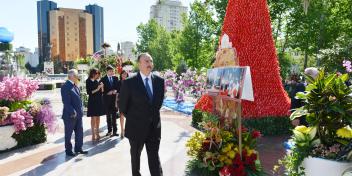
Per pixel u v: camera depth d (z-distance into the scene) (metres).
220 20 24.03
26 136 7.55
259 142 7.55
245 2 7.95
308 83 4.20
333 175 3.50
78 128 6.79
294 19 22.88
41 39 97.19
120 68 12.10
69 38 95.81
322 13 22.11
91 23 100.94
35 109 7.79
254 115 7.78
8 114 7.19
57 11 93.69
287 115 8.02
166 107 16.14
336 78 3.92
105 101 8.49
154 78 5.05
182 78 16.66
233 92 4.89
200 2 24.92
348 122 3.75
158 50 59.44
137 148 4.90
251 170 5.00
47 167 5.92
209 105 7.98
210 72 6.11
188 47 37.34
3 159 6.51
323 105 3.80
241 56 7.79
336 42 18.44
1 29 11.45
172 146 7.48
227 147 5.05
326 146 3.79
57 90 31.05
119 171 5.66
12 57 12.74
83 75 14.49
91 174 5.51
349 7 22.27
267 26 8.07
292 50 27.30
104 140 8.13
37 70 86.00
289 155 4.13
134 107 4.87
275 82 8.03
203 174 5.10
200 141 5.43
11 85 7.64
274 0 22.31
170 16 103.31
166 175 5.40
